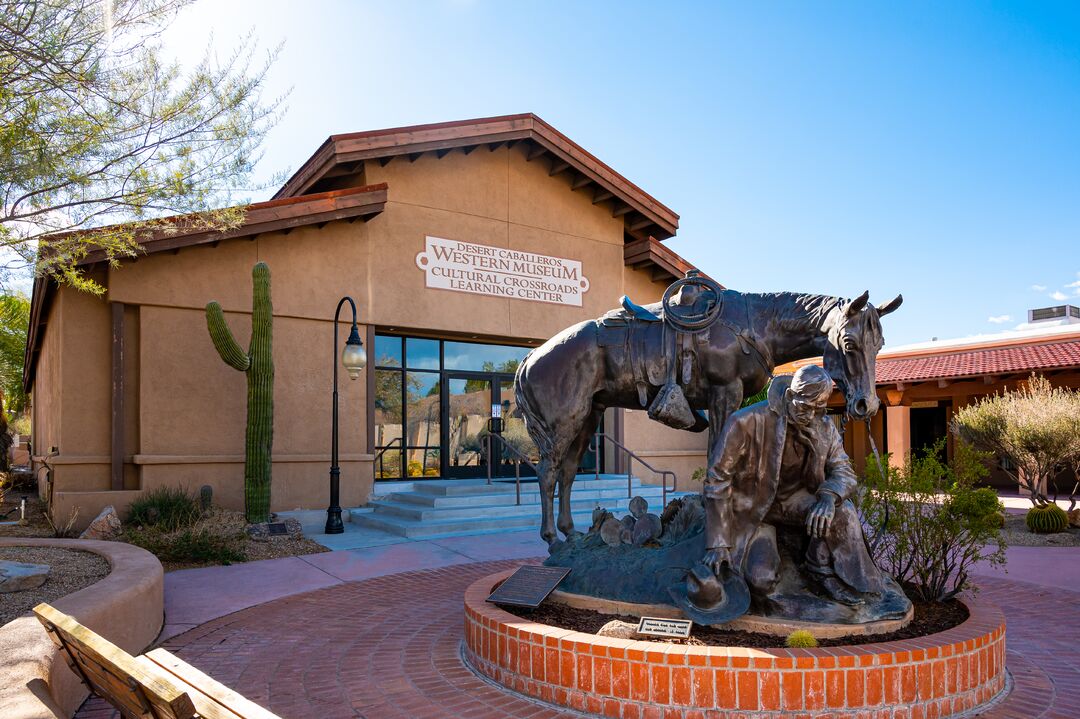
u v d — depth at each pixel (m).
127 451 12.55
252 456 11.89
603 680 4.47
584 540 6.41
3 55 6.75
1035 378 20.16
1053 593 8.12
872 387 5.39
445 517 12.87
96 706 4.89
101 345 12.48
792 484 5.05
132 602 5.82
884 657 4.20
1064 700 4.71
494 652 5.17
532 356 7.07
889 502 6.23
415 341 16.19
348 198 13.84
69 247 7.79
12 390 35.84
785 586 4.99
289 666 5.65
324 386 14.22
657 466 18.69
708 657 4.22
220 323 11.42
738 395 6.33
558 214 17.52
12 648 4.25
